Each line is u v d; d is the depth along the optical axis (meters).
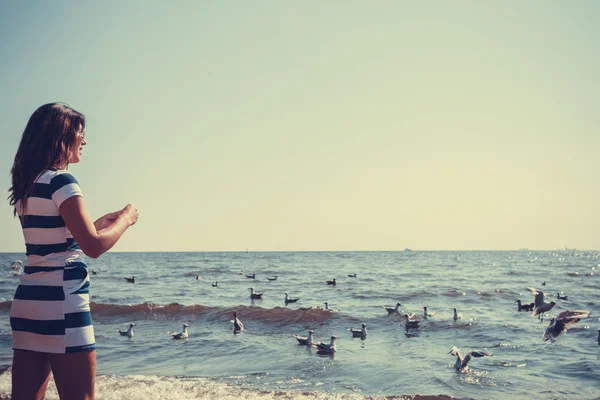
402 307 27.42
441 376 12.10
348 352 15.38
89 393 2.92
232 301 32.09
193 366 13.14
